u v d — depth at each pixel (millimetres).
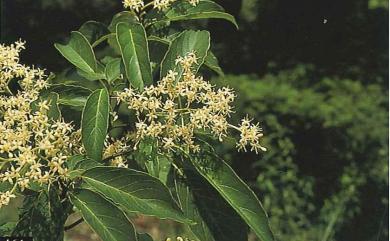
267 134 1661
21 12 2035
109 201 517
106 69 604
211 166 546
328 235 1590
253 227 528
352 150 1648
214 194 561
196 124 542
